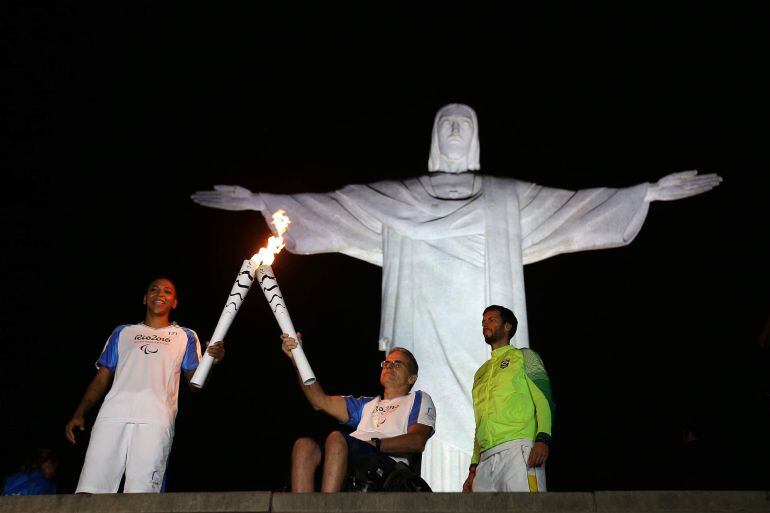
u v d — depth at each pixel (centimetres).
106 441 776
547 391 764
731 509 573
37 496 591
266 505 579
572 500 576
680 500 576
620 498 577
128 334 828
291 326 772
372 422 776
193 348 840
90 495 590
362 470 702
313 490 705
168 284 859
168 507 583
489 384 791
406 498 579
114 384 802
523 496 578
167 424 793
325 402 785
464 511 575
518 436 765
